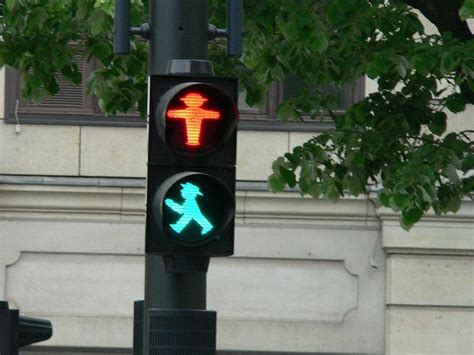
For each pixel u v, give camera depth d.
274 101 27.86
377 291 27.70
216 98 9.91
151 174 9.92
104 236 27.59
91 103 27.73
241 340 27.58
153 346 10.40
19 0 17.44
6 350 10.47
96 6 17.06
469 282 27.48
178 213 9.73
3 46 17.97
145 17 17.12
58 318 27.45
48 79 18.33
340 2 16.22
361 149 17.45
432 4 17.39
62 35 17.97
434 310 27.50
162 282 10.53
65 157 27.61
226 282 27.66
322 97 18.58
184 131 9.89
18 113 27.61
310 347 27.66
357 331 27.69
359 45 16.53
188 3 10.85
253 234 27.69
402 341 27.45
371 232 27.73
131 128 27.73
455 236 27.38
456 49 15.98
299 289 27.73
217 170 9.98
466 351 27.48
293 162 17.53
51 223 27.55
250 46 17.00
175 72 10.34
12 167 27.50
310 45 15.98
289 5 16.44
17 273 27.48
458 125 27.42
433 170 16.66
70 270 27.58
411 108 17.75
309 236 27.75
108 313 27.58
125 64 18.36
